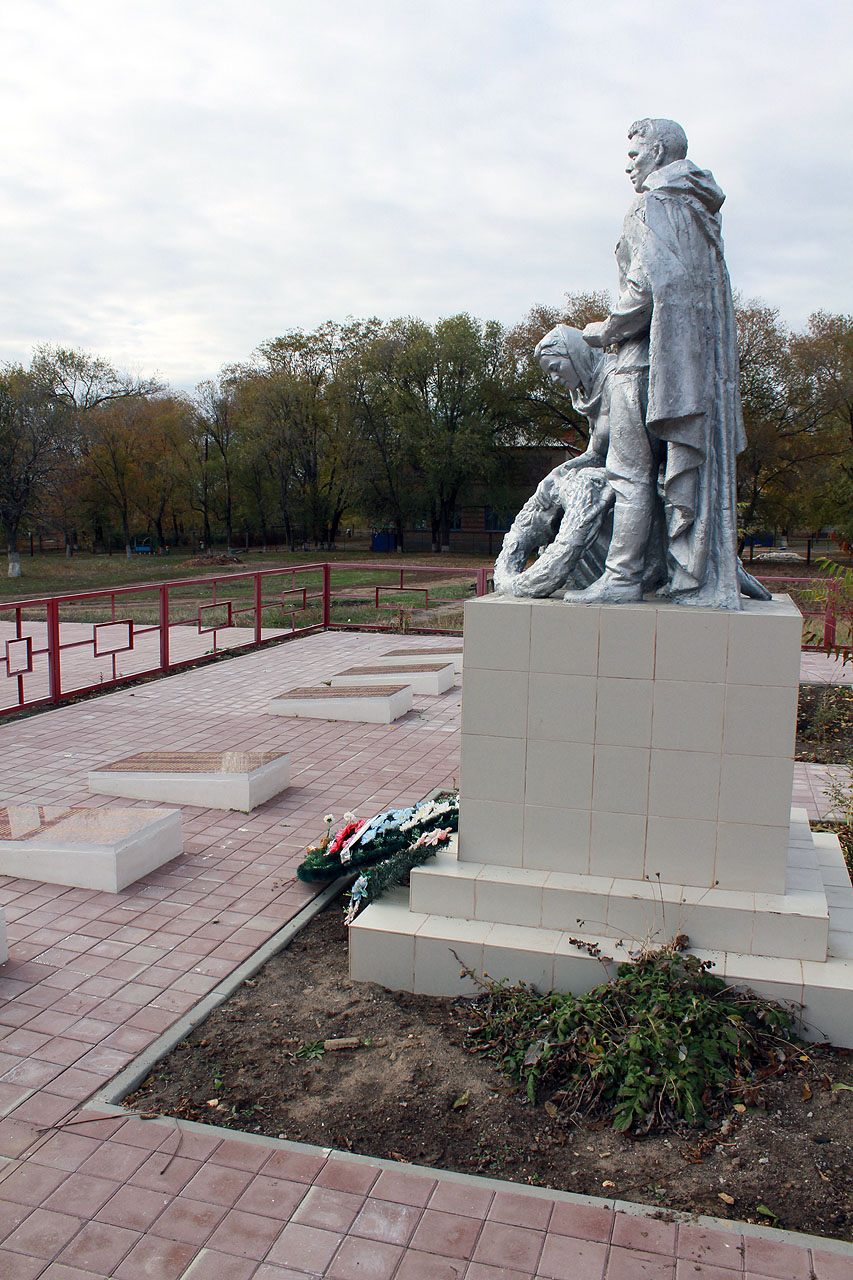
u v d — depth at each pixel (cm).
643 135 414
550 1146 318
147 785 697
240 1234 275
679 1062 338
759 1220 281
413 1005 404
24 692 1088
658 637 393
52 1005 405
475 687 420
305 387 4750
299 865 559
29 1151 310
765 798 391
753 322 3456
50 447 3600
